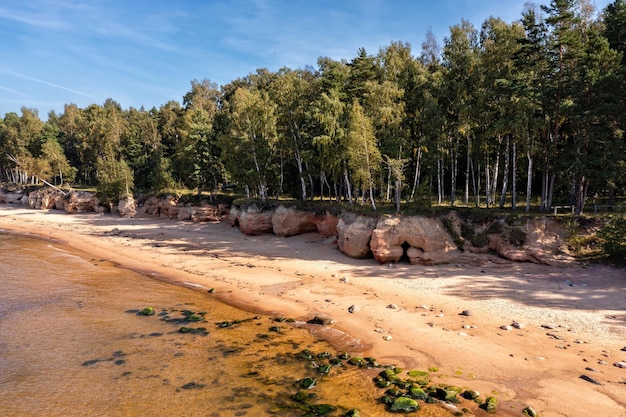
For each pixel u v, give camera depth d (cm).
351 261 3416
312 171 4716
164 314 2227
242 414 1253
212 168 6138
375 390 1392
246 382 1456
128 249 4166
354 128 3656
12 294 2555
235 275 3088
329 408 1276
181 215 6156
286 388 1412
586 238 2980
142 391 1399
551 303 2247
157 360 1645
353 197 4928
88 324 2056
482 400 1318
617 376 1449
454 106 3803
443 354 1667
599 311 2100
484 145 3769
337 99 4012
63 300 2455
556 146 3384
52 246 4391
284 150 5094
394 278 2864
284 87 4728
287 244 4184
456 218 3412
